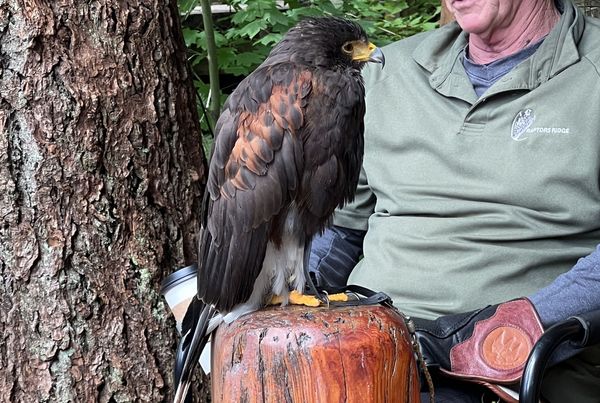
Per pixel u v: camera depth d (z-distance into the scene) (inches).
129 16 99.6
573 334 86.1
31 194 96.0
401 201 112.9
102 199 98.4
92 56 97.5
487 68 112.1
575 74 105.1
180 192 104.8
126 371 100.3
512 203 105.3
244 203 79.0
